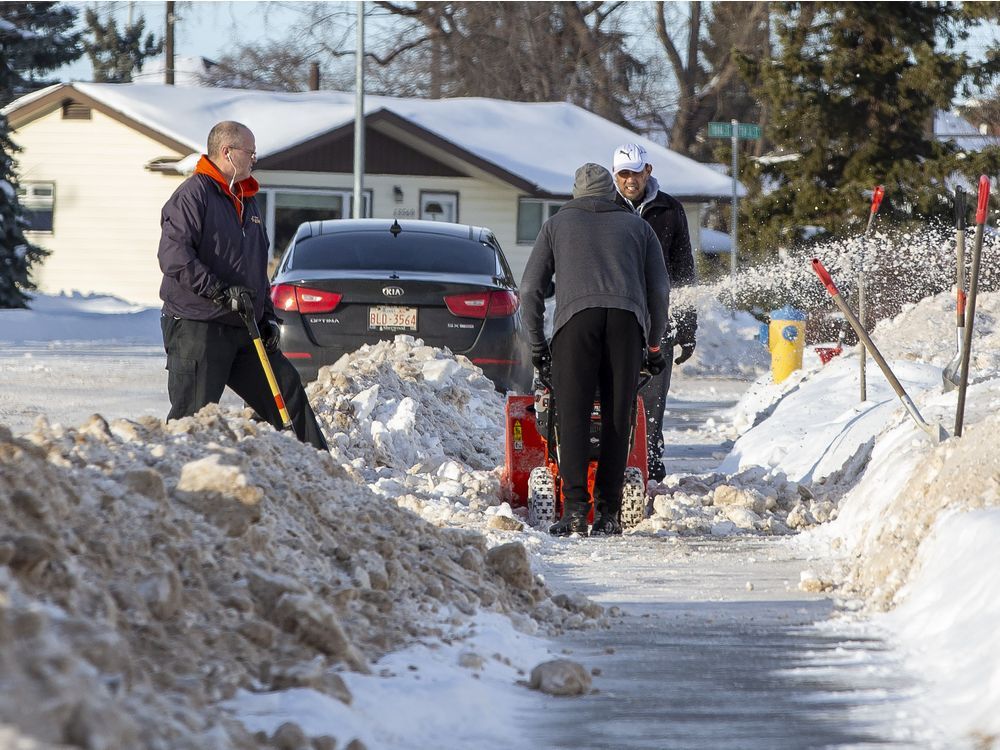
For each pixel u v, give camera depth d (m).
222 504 15.83
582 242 28.92
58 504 13.52
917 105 124.75
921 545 20.11
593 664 16.53
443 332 43.16
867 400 40.09
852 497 27.73
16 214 121.56
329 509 19.28
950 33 127.94
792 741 13.29
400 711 13.27
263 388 28.44
